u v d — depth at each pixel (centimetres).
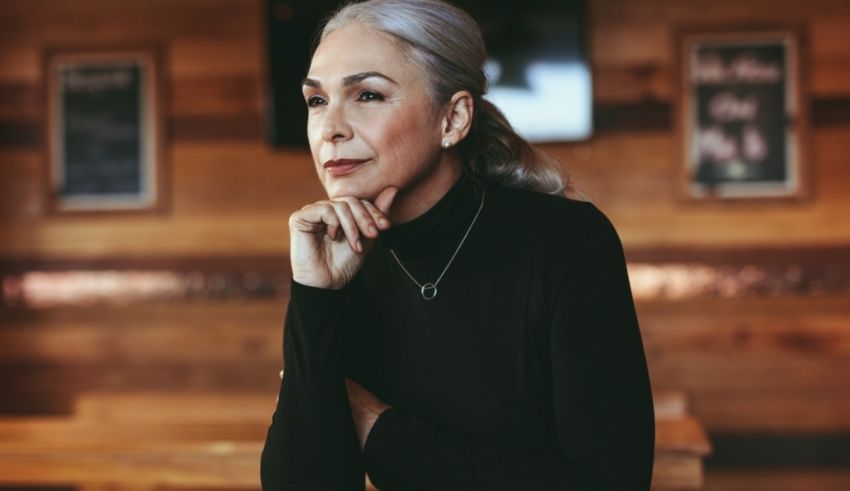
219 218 402
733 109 381
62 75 404
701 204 383
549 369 126
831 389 382
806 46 378
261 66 398
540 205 129
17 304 409
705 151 383
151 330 405
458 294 128
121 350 407
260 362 402
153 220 404
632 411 120
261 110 399
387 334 133
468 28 126
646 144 385
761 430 385
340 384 123
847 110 379
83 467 245
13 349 411
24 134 407
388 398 132
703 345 386
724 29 380
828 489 383
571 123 377
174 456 243
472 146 136
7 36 406
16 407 410
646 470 121
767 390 385
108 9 402
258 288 401
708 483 388
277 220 400
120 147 403
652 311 388
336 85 122
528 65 378
